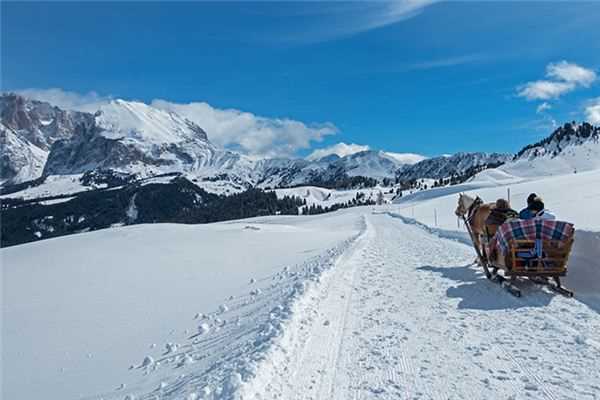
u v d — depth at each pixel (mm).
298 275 13281
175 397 5469
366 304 9672
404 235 29688
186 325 9844
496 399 5234
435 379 5793
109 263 19531
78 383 7195
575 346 6609
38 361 8406
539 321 7836
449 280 11781
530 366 6039
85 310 11883
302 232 38844
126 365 7730
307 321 8117
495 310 8688
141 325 10219
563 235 9734
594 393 5246
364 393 5480
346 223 65625
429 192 164750
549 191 61938
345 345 7137
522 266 9852
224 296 12773
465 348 6797
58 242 30062
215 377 5715
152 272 17203
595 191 54625
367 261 16234
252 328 7922
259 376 5465
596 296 9094
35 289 15008
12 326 10766
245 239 29609
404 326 7984
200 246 25547
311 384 5738
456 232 24734
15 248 30156
